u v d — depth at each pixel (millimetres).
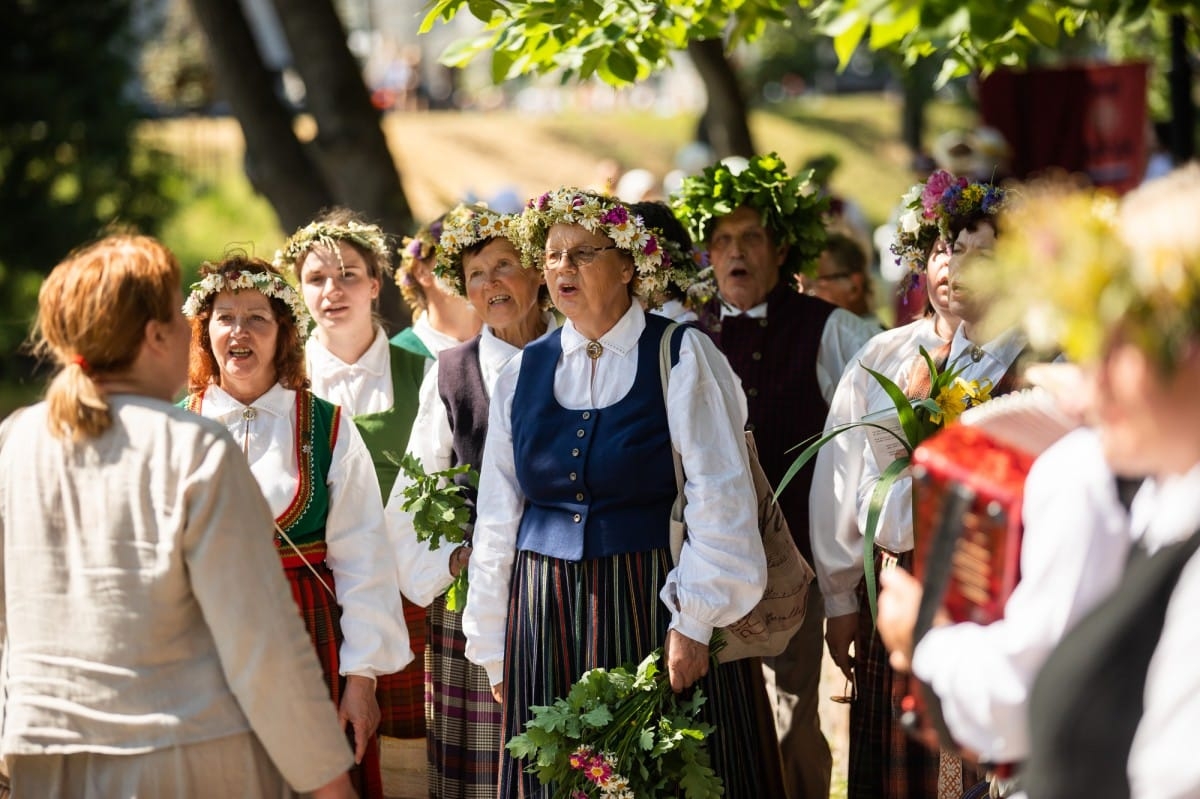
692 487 5141
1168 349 2742
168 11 36906
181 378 4246
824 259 9117
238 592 3936
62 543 4008
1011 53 6586
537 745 5086
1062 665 2914
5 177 25203
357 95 12930
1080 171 13414
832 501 5922
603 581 5223
